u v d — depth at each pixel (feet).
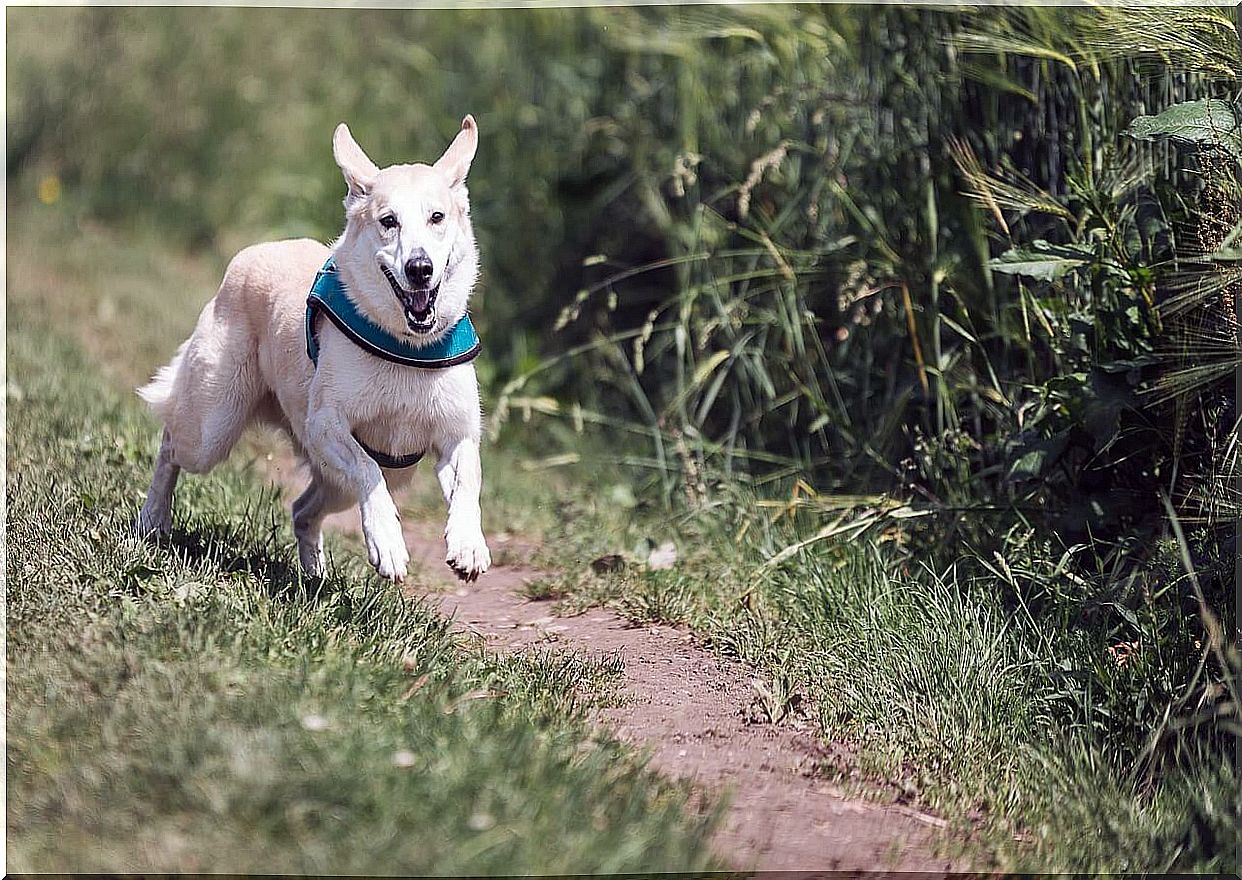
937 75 33.01
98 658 20.48
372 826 17.01
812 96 37.86
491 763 18.49
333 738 18.47
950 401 31.30
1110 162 28.27
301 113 66.74
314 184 60.29
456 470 23.98
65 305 51.85
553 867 16.81
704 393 39.65
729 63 41.32
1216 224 24.34
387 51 62.69
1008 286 31.27
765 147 39.96
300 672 20.47
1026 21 29.07
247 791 17.16
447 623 24.80
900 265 33.32
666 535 33.47
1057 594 25.14
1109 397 25.34
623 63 47.88
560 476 40.68
